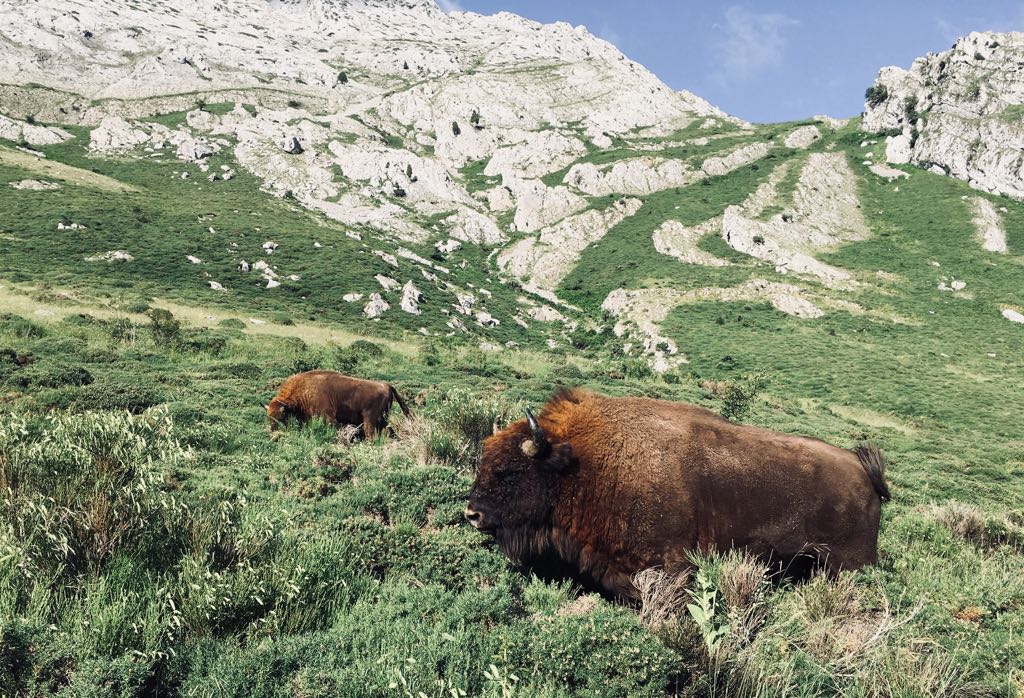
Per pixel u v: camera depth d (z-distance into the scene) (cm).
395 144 15300
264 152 12950
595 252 10631
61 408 1000
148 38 18675
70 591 357
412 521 592
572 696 304
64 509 380
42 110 13575
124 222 6688
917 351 6131
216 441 829
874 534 440
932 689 321
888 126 14100
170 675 305
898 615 377
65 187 7638
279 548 434
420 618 389
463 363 2852
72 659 295
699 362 5650
